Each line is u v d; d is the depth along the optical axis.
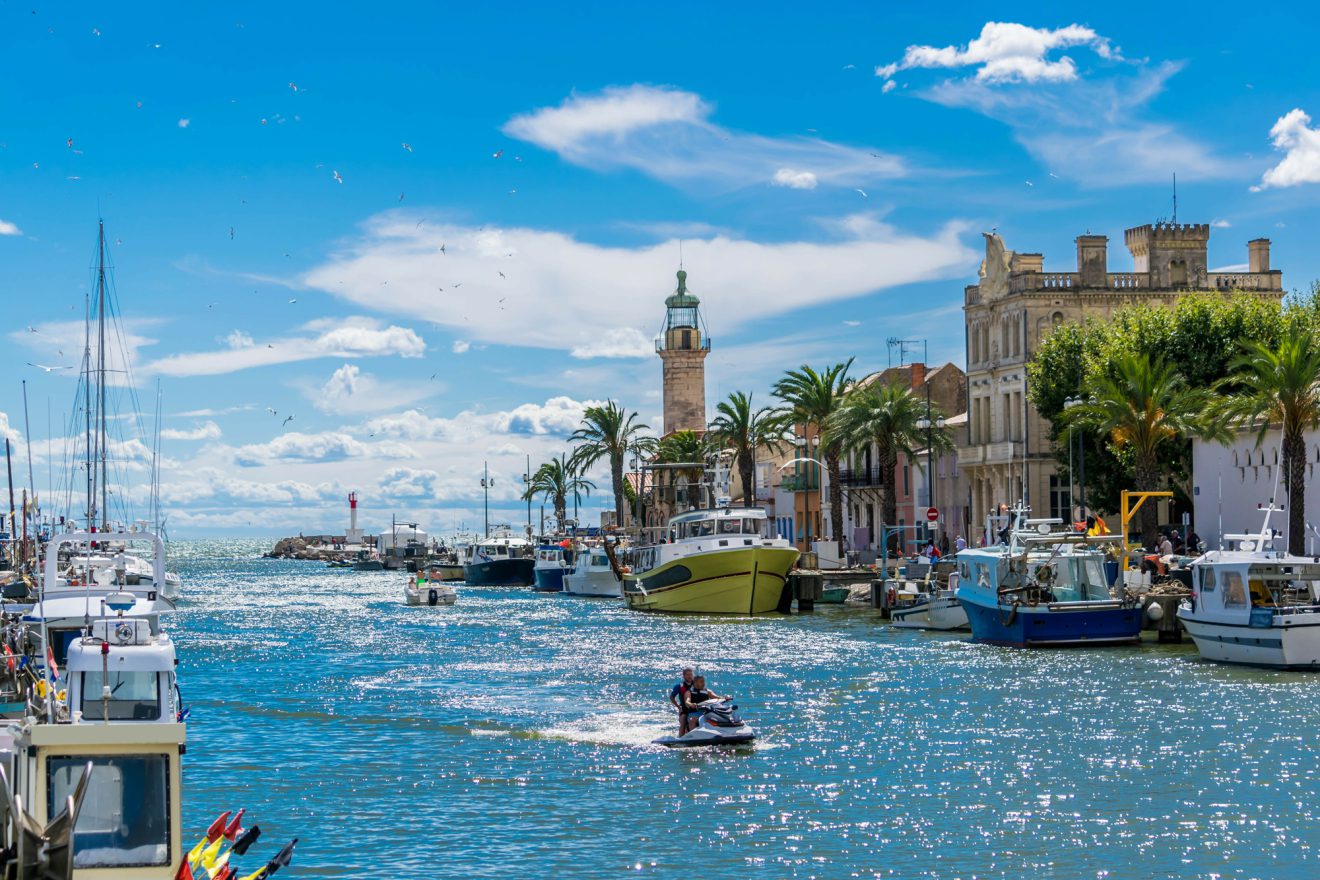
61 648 40.62
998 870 32.00
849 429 119.31
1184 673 60.03
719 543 102.38
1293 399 76.62
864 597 108.31
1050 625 70.94
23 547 89.19
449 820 36.94
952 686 58.28
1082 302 120.94
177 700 29.36
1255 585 63.75
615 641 83.81
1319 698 52.28
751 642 80.19
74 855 23.06
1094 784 39.50
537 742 47.78
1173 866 32.09
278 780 41.97
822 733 48.19
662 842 34.62
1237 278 123.38
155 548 47.97
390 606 137.75
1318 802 37.03
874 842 34.34
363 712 55.28
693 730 47.06
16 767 24.20
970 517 129.38
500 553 179.62
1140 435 86.38
